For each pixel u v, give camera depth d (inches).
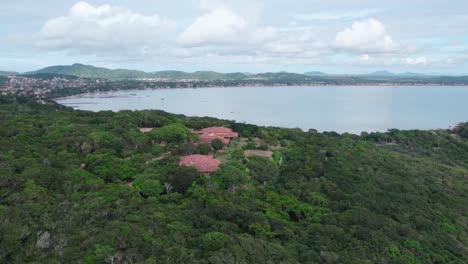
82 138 2490.2
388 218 1881.2
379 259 1433.3
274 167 2301.9
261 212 1626.5
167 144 2726.4
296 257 1279.5
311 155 2753.4
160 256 1071.6
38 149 2262.6
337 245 1457.9
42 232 1137.4
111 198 1560.0
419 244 1681.8
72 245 1092.5
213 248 1174.3
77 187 1683.1
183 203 1617.9
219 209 1517.0
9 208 1289.4
